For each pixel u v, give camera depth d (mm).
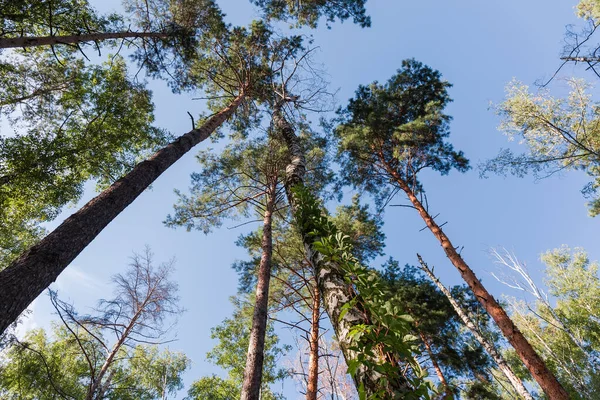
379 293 2129
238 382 14750
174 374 13500
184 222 10305
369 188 11422
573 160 10922
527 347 6043
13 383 7949
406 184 9875
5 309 2119
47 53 9844
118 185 3883
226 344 14648
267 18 11195
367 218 10594
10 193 9422
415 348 1772
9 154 8648
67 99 10242
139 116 11672
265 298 5953
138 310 8734
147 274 9406
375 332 1821
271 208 8625
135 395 12422
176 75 9781
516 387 6828
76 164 10266
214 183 10367
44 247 2713
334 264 2787
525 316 17469
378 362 1706
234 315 12078
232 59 10648
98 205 3449
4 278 2285
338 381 8797
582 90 10508
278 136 9875
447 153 9773
